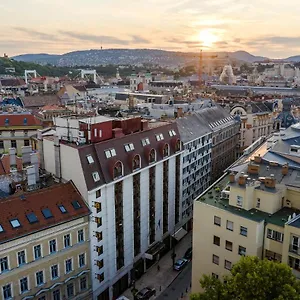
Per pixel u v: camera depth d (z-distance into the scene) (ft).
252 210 215.92
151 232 317.63
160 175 318.86
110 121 286.25
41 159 282.77
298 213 211.61
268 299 157.79
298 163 251.60
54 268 229.04
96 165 253.85
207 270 229.04
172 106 515.91
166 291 286.05
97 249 252.62
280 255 198.90
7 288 208.23
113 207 265.34
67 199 238.89
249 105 619.26
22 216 215.51
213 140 464.65
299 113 634.02
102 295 265.95
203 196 237.04
